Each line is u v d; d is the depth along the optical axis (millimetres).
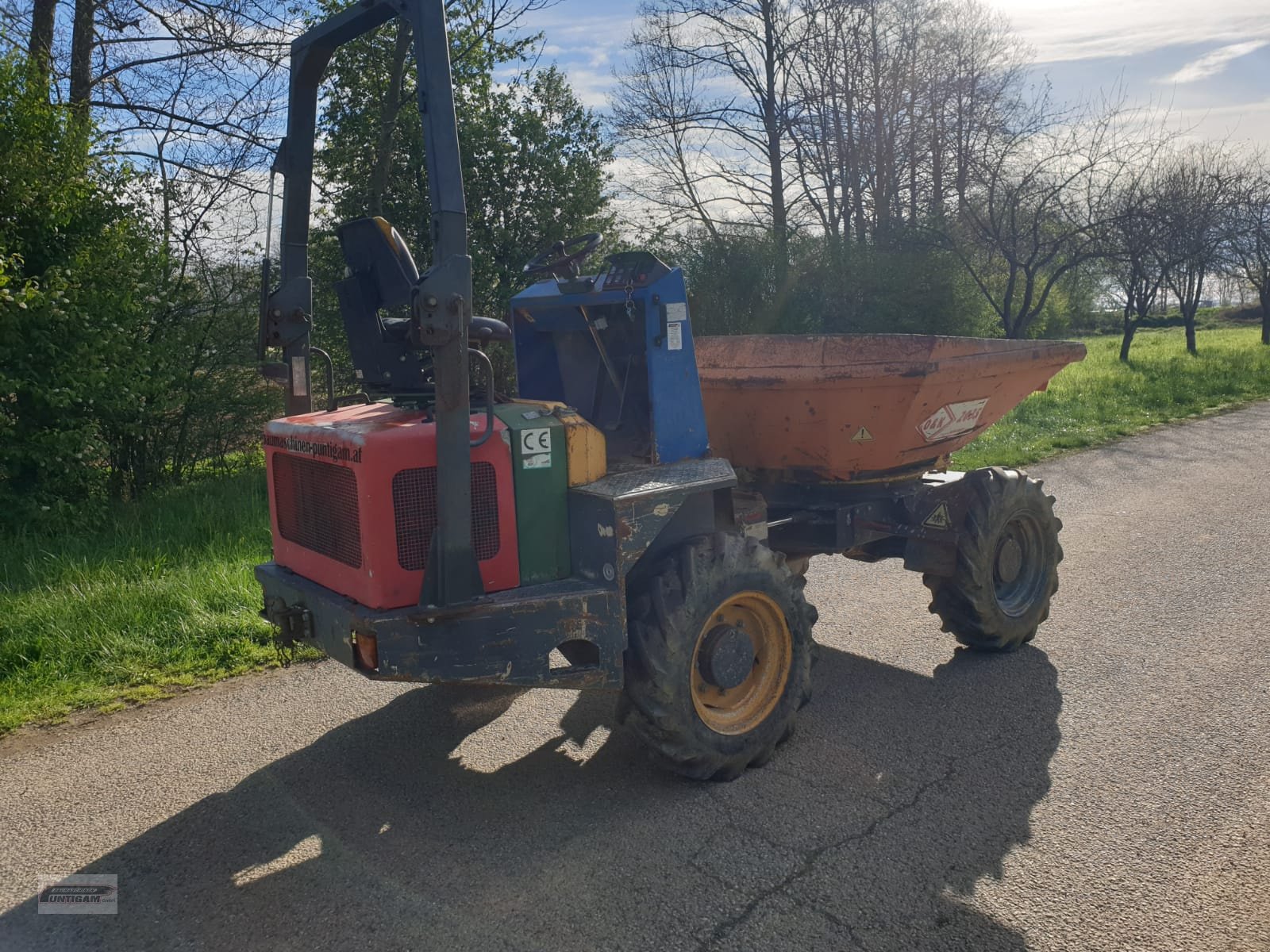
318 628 3615
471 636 3340
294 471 3881
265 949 2861
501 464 3506
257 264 11688
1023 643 5465
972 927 2908
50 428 8570
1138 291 27750
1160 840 3369
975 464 11453
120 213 9258
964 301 19578
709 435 5188
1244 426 14461
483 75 14281
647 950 2830
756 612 4043
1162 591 6328
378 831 3543
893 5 20516
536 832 3514
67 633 5469
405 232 13922
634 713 3742
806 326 18047
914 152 21141
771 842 3406
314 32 3834
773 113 21484
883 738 4270
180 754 4223
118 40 12305
